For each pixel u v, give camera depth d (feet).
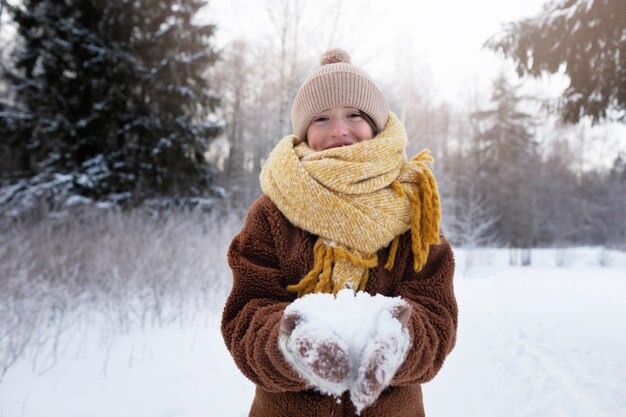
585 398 9.77
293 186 3.38
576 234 93.61
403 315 2.10
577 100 18.89
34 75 34.50
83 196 31.04
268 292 3.28
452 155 108.17
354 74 4.08
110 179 32.01
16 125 33.19
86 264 17.63
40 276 15.44
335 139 4.04
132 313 15.72
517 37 18.40
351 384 1.82
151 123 33.91
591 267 67.82
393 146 3.65
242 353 2.86
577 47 17.60
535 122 102.89
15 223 23.39
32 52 33.76
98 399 9.28
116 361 11.44
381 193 3.34
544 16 17.81
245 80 74.64
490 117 102.37
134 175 33.01
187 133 34.73
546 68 19.03
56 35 32.55
